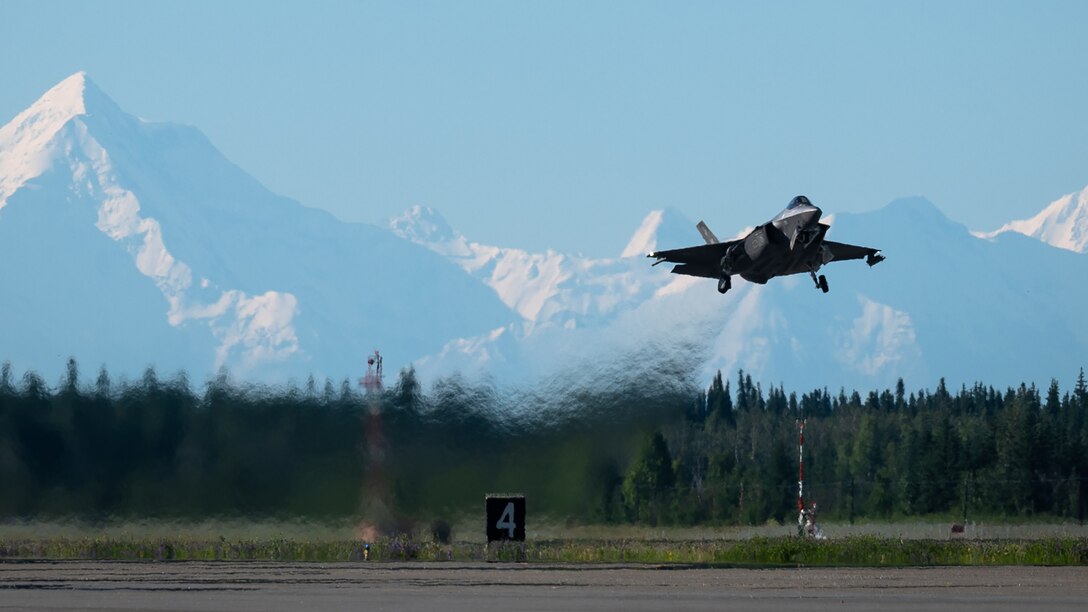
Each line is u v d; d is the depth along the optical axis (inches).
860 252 5816.9
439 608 3518.7
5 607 3533.5
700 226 5954.7
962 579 4520.2
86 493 6333.7
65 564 5211.6
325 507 6279.5
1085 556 5570.9
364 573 4729.3
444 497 6314.0
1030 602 3688.5
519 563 5369.1
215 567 5068.9
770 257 5438.0
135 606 3558.1
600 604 3614.7
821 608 3523.6
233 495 6323.8
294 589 4074.8
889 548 5728.3
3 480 6294.3
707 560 5610.2
